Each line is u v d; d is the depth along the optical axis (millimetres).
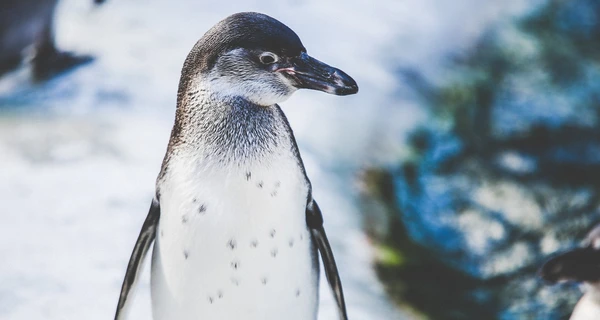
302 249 4680
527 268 8727
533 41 12211
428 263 8375
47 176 8734
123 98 10062
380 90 10562
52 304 6777
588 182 9891
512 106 10977
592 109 11156
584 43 12367
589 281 4727
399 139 9875
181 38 11383
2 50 10820
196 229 4484
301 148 9156
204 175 4508
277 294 4645
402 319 7250
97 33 11539
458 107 10758
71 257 7430
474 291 8320
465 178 9719
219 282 4543
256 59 4531
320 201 8453
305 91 10219
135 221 7969
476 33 12188
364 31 11688
